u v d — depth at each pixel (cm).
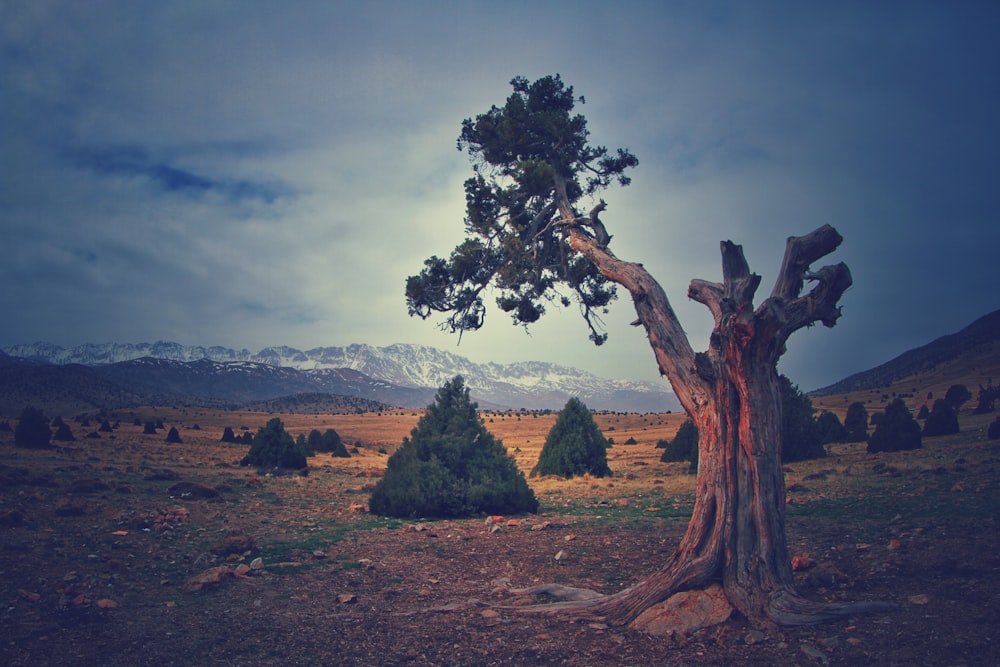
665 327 908
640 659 655
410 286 1464
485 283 1473
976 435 2830
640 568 1069
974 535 1025
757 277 732
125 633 749
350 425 13662
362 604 888
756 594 749
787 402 2767
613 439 7894
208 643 720
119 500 1609
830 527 1243
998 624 644
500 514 1742
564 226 1241
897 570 879
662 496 2003
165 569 1049
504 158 1466
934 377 12825
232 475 2616
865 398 10712
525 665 655
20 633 733
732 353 773
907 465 2050
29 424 3297
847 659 610
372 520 1616
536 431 11100
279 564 1107
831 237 796
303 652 696
